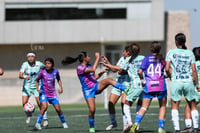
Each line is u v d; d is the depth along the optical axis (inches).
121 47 3459.6
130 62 1127.0
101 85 1122.0
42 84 1250.0
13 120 1556.3
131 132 1030.4
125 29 3449.8
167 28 3501.5
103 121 1457.9
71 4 3491.6
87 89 1123.9
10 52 3476.9
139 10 3452.3
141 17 3442.4
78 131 1155.3
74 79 2883.9
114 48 3479.3
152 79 1036.5
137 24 3440.0
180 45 1037.2
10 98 2901.1
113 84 1107.9
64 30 3459.6
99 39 3449.8
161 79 1040.2
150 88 1036.5
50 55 3452.3
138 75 1118.4
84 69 1113.4
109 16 3486.7
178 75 1027.3
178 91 1030.4
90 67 1139.3
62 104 2824.8
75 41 3449.8
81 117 1626.5
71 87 2878.9
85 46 3486.7
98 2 3491.6
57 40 3449.8
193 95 1043.3
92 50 3486.7
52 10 3479.3
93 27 3462.1
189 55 1028.5
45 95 1246.3
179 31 3486.7
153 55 1042.7
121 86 1107.3
